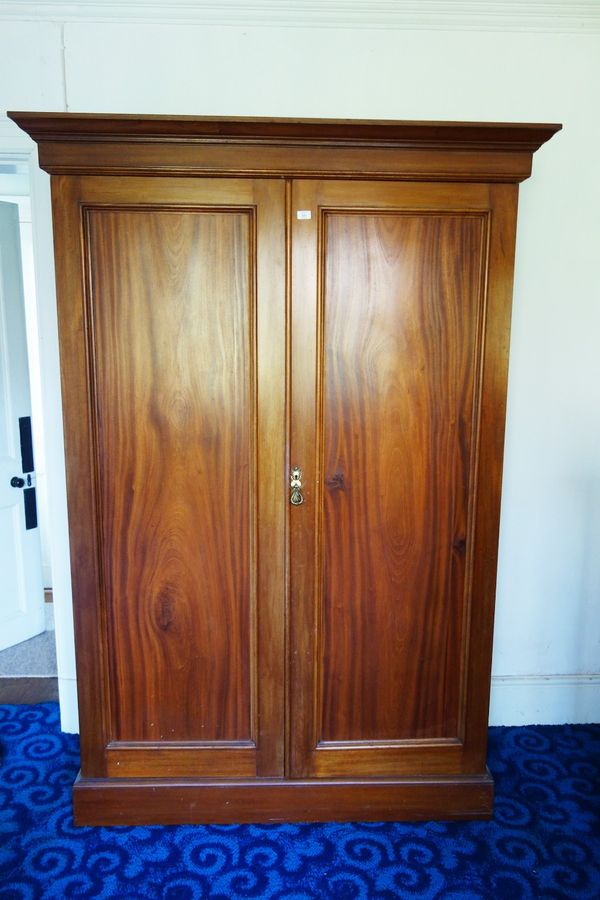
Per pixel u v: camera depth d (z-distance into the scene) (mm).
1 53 1863
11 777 1894
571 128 1947
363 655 1653
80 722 1646
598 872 1564
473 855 1609
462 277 1534
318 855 1601
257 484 1571
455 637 1661
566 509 2137
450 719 1696
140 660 1635
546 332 2045
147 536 1592
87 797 1663
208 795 1672
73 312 1497
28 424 2740
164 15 1844
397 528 1613
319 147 1456
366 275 1521
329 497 1590
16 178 3059
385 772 1700
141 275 1499
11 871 1544
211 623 1629
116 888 1499
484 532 1618
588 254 2012
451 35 1889
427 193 1496
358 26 1870
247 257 1503
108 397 1541
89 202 1463
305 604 1616
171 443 1562
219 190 1471
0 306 2572
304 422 1553
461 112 1926
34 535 2812
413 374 1562
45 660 2621
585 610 2186
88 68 1875
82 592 1595
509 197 1506
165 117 1386
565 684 2217
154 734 1667
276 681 1642
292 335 1521
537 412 2084
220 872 1545
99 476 1566
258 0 1830
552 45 1905
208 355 1534
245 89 1891
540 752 2051
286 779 1687
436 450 1593
